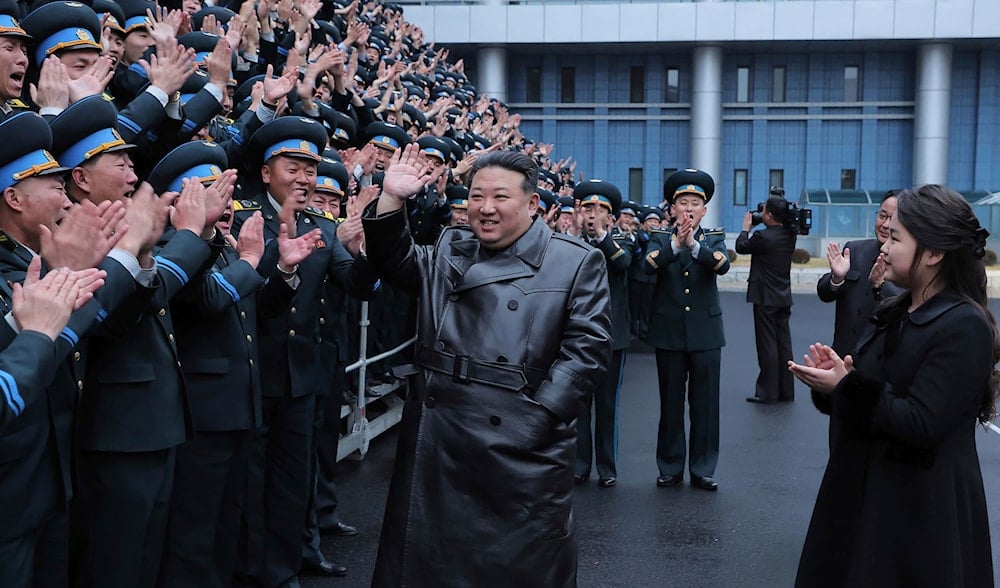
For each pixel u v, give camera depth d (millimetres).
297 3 7922
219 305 3711
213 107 4379
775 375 9805
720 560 5227
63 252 2744
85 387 3320
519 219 3262
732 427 8680
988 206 30625
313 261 4547
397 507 3148
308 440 4535
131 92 4953
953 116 35125
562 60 36031
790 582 4926
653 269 6520
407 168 3262
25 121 2908
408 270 3363
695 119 34719
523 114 36188
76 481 3086
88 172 3264
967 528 3055
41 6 4195
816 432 8484
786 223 9617
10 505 2822
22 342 2504
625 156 36031
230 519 4113
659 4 33531
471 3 34188
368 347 7492
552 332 3191
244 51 6680
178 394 3477
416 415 3188
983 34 32625
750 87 35781
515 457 3090
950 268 3127
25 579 2885
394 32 15422
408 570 3092
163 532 3479
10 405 2424
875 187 35438
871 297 5457
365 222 3246
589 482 6809
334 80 7238
